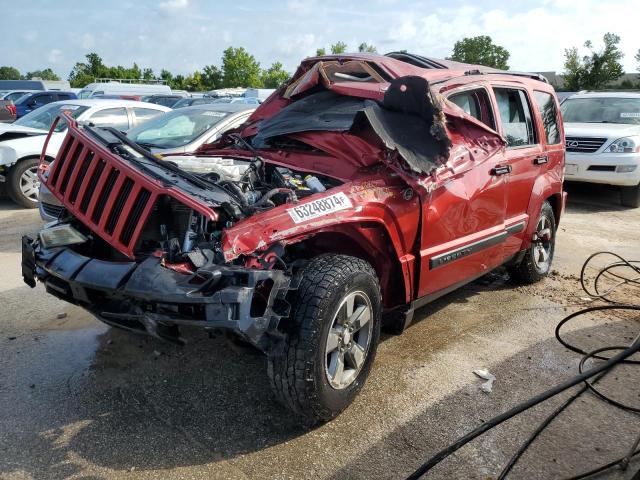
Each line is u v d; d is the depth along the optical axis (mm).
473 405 3498
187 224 3227
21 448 2984
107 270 3084
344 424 3273
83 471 2824
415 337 4473
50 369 3809
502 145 4469
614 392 3695
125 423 3221
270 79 68562
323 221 3227
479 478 2852
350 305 3256
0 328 4449
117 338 4285
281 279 2900
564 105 11656
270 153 4379
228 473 2838
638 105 10867
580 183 10836
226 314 2691
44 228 3891
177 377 3734
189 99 21781
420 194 3721
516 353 4227
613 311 5109
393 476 2850
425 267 3949
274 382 3029
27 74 101438
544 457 3018
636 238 7957
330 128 3900
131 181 3270
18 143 9039
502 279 6031
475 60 75625
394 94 3693
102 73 68938
